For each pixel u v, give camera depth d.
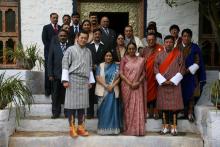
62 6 9.39
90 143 6.60
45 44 7.82
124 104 6.74
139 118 6.66
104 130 6.67
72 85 6.42
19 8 9.32
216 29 7.89
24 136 6.66
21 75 8.09
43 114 7.47
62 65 6.48
